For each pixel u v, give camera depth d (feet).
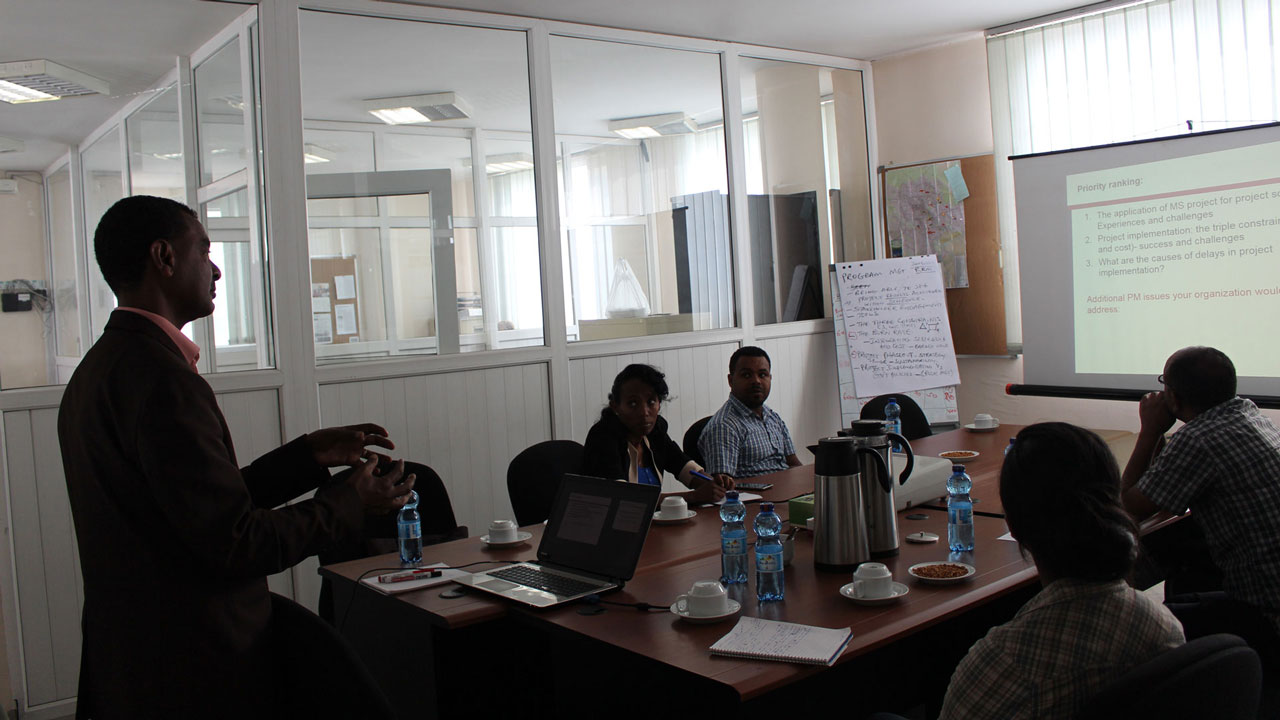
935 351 16.97
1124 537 3.94
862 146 18.62
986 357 17.42
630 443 9.77
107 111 11.39
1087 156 15.07
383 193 12.85
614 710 5.54
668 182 15.84
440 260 13.34
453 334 13.46
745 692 4.62
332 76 12.39
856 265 17.42
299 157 12.00
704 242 16.30
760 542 6.24
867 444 7.01
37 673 10.31
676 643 5.36
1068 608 4.02
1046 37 15.79
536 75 14.24
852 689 6.09
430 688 6.44
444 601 6.51
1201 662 3.60
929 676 6.72
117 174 11.59
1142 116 14.79
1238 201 13.53
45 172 11.10
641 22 14.82
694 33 15.74
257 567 4.67
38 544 10.39
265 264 11.92
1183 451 7.43
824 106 18.16
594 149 14.98
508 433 13.88
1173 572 9.20
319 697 4.95
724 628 5.62
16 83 10.93
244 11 11.93
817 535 6.77
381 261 12.78
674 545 7.80
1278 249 13.21
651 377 9.51
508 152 14.07
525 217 14.23
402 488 5.44
